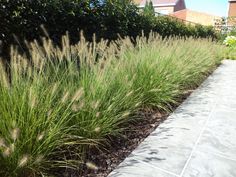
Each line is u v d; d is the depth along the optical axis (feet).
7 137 6.67
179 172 8.61
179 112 14.39
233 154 10.18
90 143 8.60
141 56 14.25
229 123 13.34
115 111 9.72
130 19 23.39
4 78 7.12
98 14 18.86
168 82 14.56
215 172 8.86
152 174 8.30
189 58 20.25
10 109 7.04
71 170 7.97
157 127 11.98
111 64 11.53
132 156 9.27
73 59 9.82
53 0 15.12
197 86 21.66
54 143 7.54
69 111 8.27
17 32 13.24
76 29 17.15
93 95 9.11
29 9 13.79
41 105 7.54
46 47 8.99
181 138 11.05
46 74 8.56
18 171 6.75
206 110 15.14
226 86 22.29
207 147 10.48
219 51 38.34
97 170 8.21
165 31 32.40
